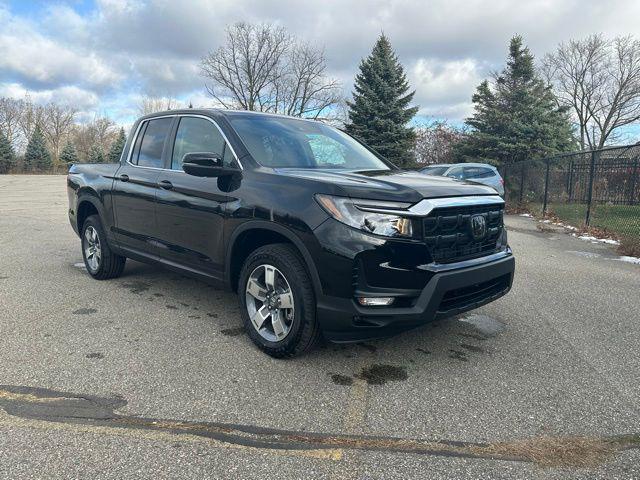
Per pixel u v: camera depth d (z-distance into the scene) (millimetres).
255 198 3486
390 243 2955
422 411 2797
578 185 13719
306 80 47250
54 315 4316
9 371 3186
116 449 2381
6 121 74188
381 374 3275
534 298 5309
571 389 3111
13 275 5766
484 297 3488
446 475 2229
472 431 2602
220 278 3891
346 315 3016
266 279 3469
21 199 17750
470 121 24766
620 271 6844
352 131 29766
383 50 29719
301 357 3510
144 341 3754
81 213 5816
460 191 3309
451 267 3137
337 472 2240
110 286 5324
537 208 15688
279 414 2732
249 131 4047
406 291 2986
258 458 2334
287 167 3791
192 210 4027
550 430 2625
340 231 3014
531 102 23500
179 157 4422
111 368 3266
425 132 37594
